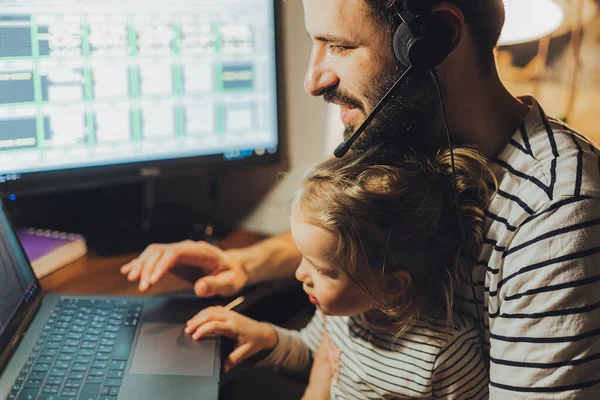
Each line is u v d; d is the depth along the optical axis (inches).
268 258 39.8
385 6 24.1
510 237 26.2
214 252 37.4
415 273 29.2
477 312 28.8
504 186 26.9
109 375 27.8
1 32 36.1
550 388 24.0
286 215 48.1
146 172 43.4
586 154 25.9
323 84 26.5
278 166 49.3
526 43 43.9
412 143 28.9
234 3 44.0
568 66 42.7
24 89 37.5
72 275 39.5
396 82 24.8
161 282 39.1
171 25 42.1
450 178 28.3
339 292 29.4
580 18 41.5
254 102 46.5
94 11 39.1
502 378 25.5
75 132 40.1
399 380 30.1
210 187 51.8
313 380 34.7
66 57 38.6
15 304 30.2
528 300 24.7
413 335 29.8
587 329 23.7
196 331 31.7
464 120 27.6
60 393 26.2
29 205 45.9
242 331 33.1
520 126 27.4
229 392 38.0
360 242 27.9
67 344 29.9
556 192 24.8
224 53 44.6
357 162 28.6
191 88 43.9
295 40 46.3
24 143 38.2
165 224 48.3
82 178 40.9
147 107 42.5
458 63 26.1
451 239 28.5
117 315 33.0
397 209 27.7
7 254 31.6
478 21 25.5
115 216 50.0
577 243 24.0
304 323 41.8
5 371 27.3
